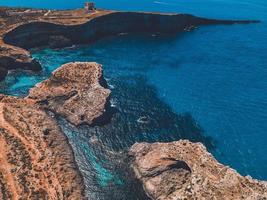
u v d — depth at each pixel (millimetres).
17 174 109125
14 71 185000
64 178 112625
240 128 145625
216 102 163375
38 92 155125
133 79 182375
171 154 116250
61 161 119500
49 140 127375
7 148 118125
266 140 139000
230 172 105625
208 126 146375
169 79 183000
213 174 107562
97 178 117125
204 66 197750
